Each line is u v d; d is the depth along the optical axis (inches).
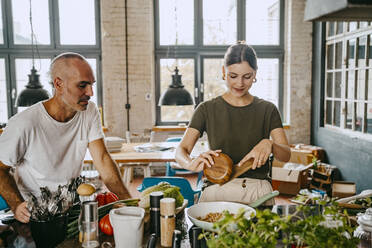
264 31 248.1
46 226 49.0
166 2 244.2
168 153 169.6
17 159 68.0
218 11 246.2
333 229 37.2
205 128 73.9
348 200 69.4
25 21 240.2
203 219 54.5
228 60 67.1
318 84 228.8
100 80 246.5
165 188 61.8
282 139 71.1
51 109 69.4
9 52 239.9
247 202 68.3
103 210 56.8
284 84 250.8
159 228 52.9
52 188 71.6
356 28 183.9
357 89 186.1
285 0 244.2
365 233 50.3
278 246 46.8
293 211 61.6
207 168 61.8
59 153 71.4
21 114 67.2
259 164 60.7
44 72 244.2
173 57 247.9
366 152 171.3
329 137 212.4
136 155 165.0
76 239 52.5
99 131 76.8
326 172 186.2
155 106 251.6
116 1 231.8
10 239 52.4
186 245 49.4
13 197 63.1
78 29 243.3
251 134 70.8
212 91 251.6
